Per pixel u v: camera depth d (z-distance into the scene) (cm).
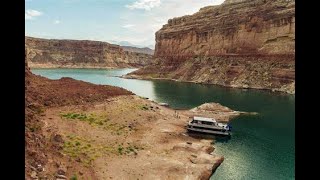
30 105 5312
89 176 3550
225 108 8669
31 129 4206
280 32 15050
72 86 7488
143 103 7438
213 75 17012
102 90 7588
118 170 3881
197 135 6084
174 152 4819
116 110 6419
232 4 18812
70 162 3734
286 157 4947
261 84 14412
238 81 15388
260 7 16600
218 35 18325
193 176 3981
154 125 6222
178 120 7000
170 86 15225
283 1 15612
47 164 3400
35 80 7194
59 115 5497
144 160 4312
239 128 6800
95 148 4416
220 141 5819
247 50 16400
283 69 14112
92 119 5653
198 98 11169
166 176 3909
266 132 6456
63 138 4478
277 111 8638
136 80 18512
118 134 5250
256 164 4641
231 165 4609
